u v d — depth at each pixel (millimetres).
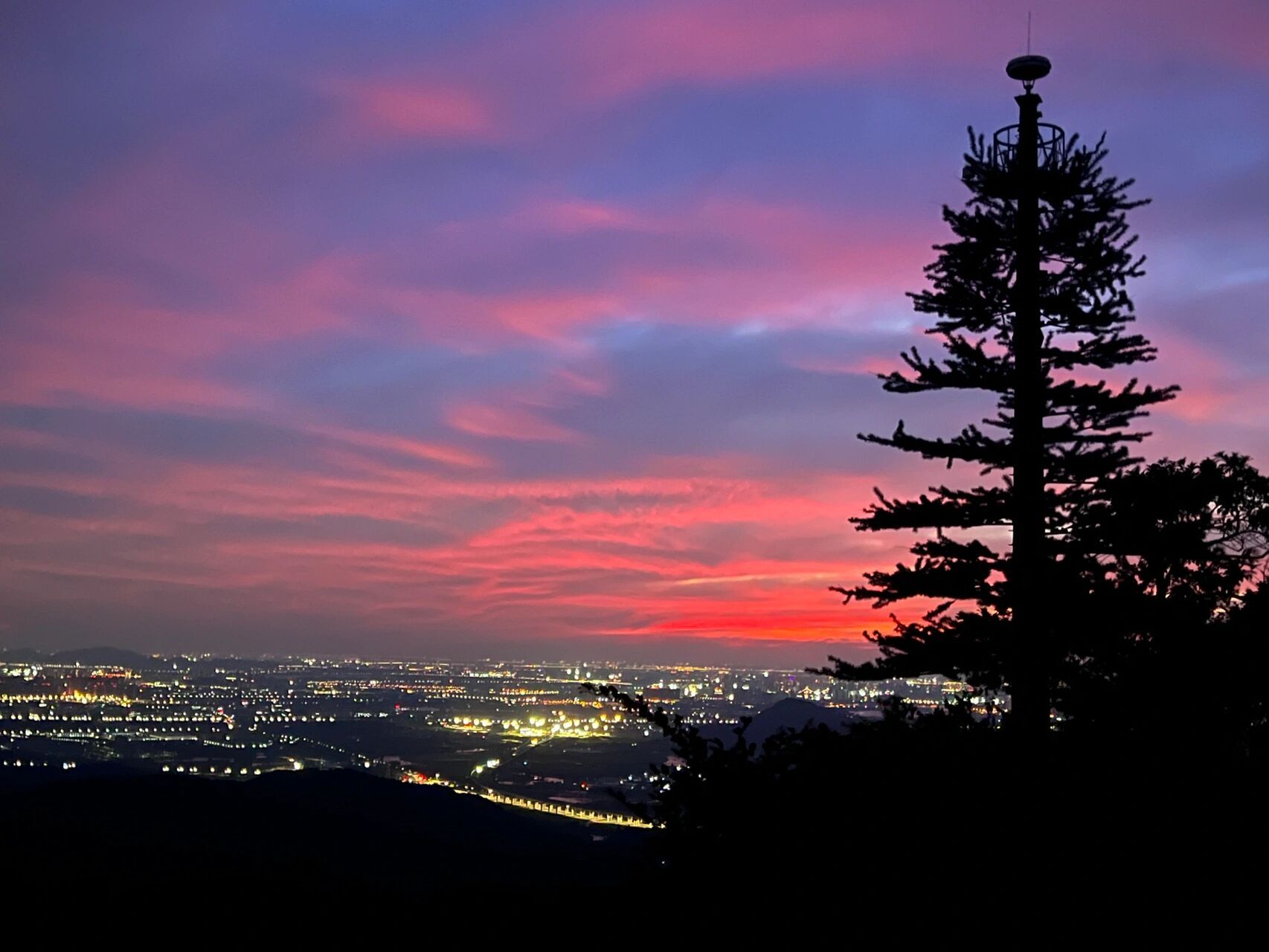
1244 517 17750
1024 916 7301
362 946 14578
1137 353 19891
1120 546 17516
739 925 7922
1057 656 16922
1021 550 19078
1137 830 7504
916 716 9344
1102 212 20031
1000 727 8914
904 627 19172
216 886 18906
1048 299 19750
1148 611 14859
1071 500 18719
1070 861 7445
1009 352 20250
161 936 15875
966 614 18625
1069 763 7980
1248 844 7363
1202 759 8117
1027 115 20625
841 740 8602
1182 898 7254
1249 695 10758
